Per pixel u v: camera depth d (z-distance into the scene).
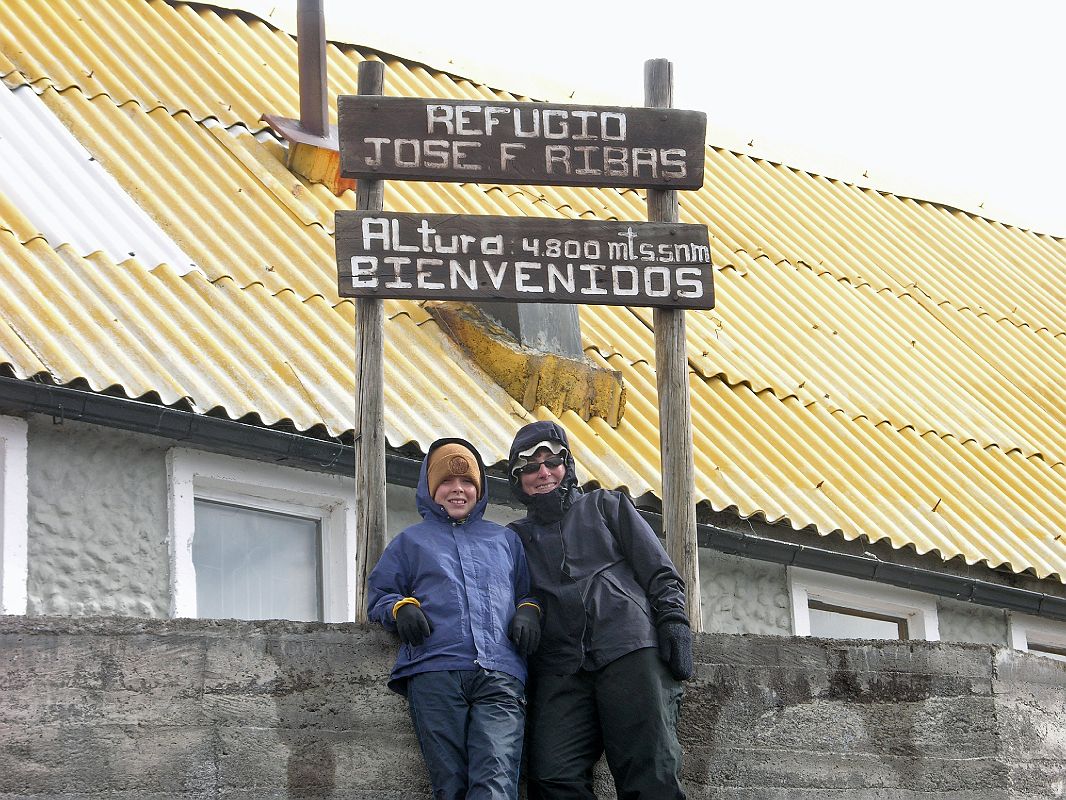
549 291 8.52
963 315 16.20
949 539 12.59
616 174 8.72
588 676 7.56
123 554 9.83
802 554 11.81
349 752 7.63
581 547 7.70
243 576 10.40
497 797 7.06
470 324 12.10
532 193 14.49
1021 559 12.72
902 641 8.60
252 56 14.38
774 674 8.35
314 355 11.15
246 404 10.19
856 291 15.71
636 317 13.55
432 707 7.28
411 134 8.56
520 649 7.41
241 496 10.45
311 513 10.73
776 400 13.40
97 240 11.20
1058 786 8.80
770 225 16.16
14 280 10.31
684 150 8.80
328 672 7.68
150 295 10.92
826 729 8.37
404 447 10.63
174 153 12.53
